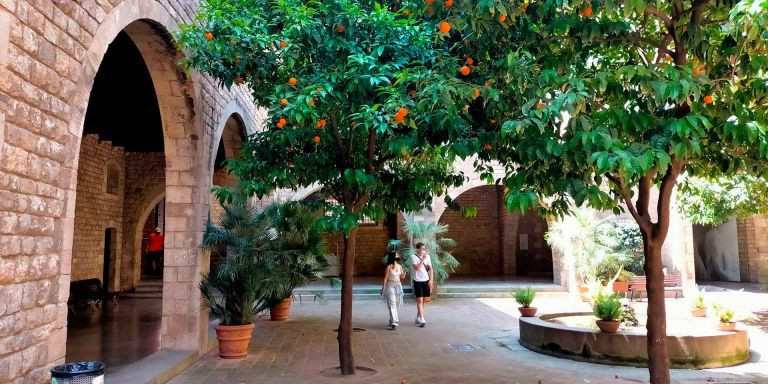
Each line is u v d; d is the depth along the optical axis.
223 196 6.23
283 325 10.09
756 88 4.21
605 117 3.87
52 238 3.77
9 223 3.26
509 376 6.17
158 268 18.17
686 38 4.36
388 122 4.51
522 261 22.22
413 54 5.23
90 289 11.81
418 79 4.47
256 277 6.97
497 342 8.38
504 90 4.65
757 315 11.25
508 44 4.77
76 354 6.96
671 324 8.52
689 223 15.34
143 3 5.17
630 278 14.51
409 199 6.07
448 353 7.51
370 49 5.20
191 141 7.07
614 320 6.99
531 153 3.90
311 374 6.22
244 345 7.13
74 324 9.59
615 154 3.44
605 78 4.06
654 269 4.55
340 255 20.48
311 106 4.80
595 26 4.36
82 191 13.06
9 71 3.22
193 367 6.50
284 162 6.08
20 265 3.38
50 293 3.75
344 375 6.15
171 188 7.04
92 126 11.26
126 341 7.91
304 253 7.98
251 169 5.97
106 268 14.79
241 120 10.10
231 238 6.95
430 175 6.42
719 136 4.06
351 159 6.13
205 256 7.33
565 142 3.86
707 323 8.59
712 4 4.49
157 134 11.96
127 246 15.30
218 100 8.11
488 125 4.92
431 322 10.54
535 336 7.68
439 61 4.93
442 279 14.68
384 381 5.91
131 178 15.60
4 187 3.21
